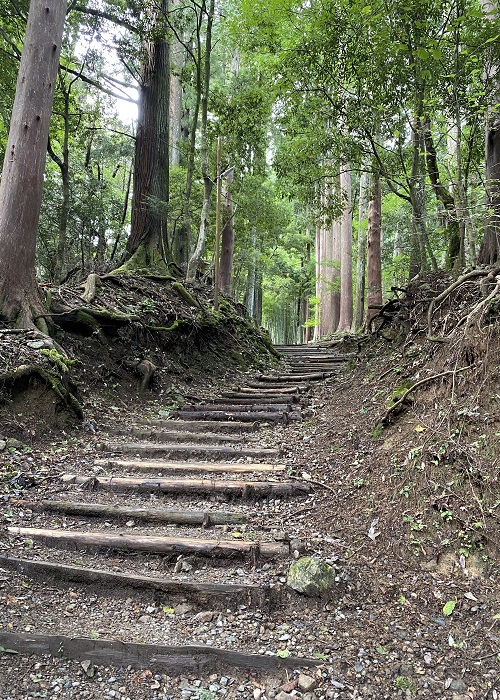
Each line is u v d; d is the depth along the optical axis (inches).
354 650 90.0
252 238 729.6
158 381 267.4
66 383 197.6
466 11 181.5
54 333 227.6
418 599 100.9
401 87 218.1
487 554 105.3
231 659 87.4
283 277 1178.0
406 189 272.1
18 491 142.6
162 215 388.8
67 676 83.1
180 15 366.3
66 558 115.7
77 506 136.5
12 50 356.8
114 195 561.0
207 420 229.0
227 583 105.7
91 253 488.1
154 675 85.0
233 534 124.8
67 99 367.2
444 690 82.5
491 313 145.3
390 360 206.4
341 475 151.4
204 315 354.9
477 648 89.3
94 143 566.9
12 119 211.2
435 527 114.3
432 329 177.9
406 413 155.6
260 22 292.2
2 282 204.8
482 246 186.4
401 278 531.5
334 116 250.8
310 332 1269.7
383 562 111.5
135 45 374.3
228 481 152.3
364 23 202.7
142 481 152.5
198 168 493.7
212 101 396.2
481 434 125.3
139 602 103.5
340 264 765.3
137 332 277.4
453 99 195.0
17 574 106.9
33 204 211.5
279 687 83.1
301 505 141.4
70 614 97.7
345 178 655.8
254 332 441.4
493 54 175.5
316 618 98.0
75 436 188.2
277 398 253.8
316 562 106.3
